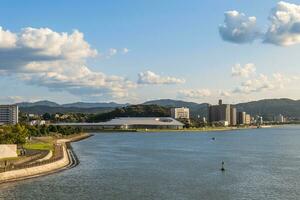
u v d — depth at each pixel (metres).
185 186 138.75
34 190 130.25
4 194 124.06
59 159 188.62
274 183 144.62
